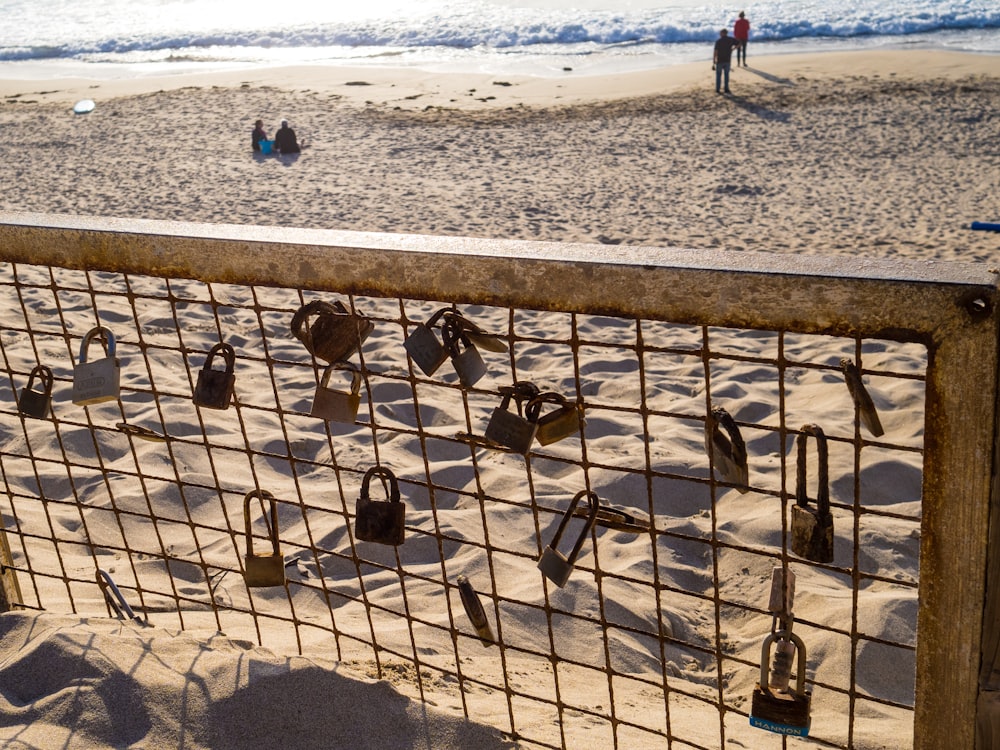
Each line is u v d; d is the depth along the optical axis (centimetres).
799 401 630
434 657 300
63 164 1747
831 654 333
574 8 4209
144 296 205
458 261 166
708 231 1202
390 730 208
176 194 1499
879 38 2986
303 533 430
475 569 394
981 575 142
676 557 422
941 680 151
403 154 1709
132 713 208
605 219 1272
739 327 148
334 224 1294
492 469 505
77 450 509
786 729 166
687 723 271
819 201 1315
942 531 143
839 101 1941
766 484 489
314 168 1630
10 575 263
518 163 1616
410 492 489
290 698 211
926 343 135
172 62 3466
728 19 3406
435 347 174
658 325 819
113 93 2498
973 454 137
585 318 835
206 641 235
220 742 205
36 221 208
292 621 233
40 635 233
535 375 699
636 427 581
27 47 3869
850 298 138
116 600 260
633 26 3425
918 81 2050
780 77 2236
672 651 349
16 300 853
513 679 290
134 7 5456
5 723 207
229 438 542
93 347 721
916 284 133
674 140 1733
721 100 2039
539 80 2456
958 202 1272
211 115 2139
